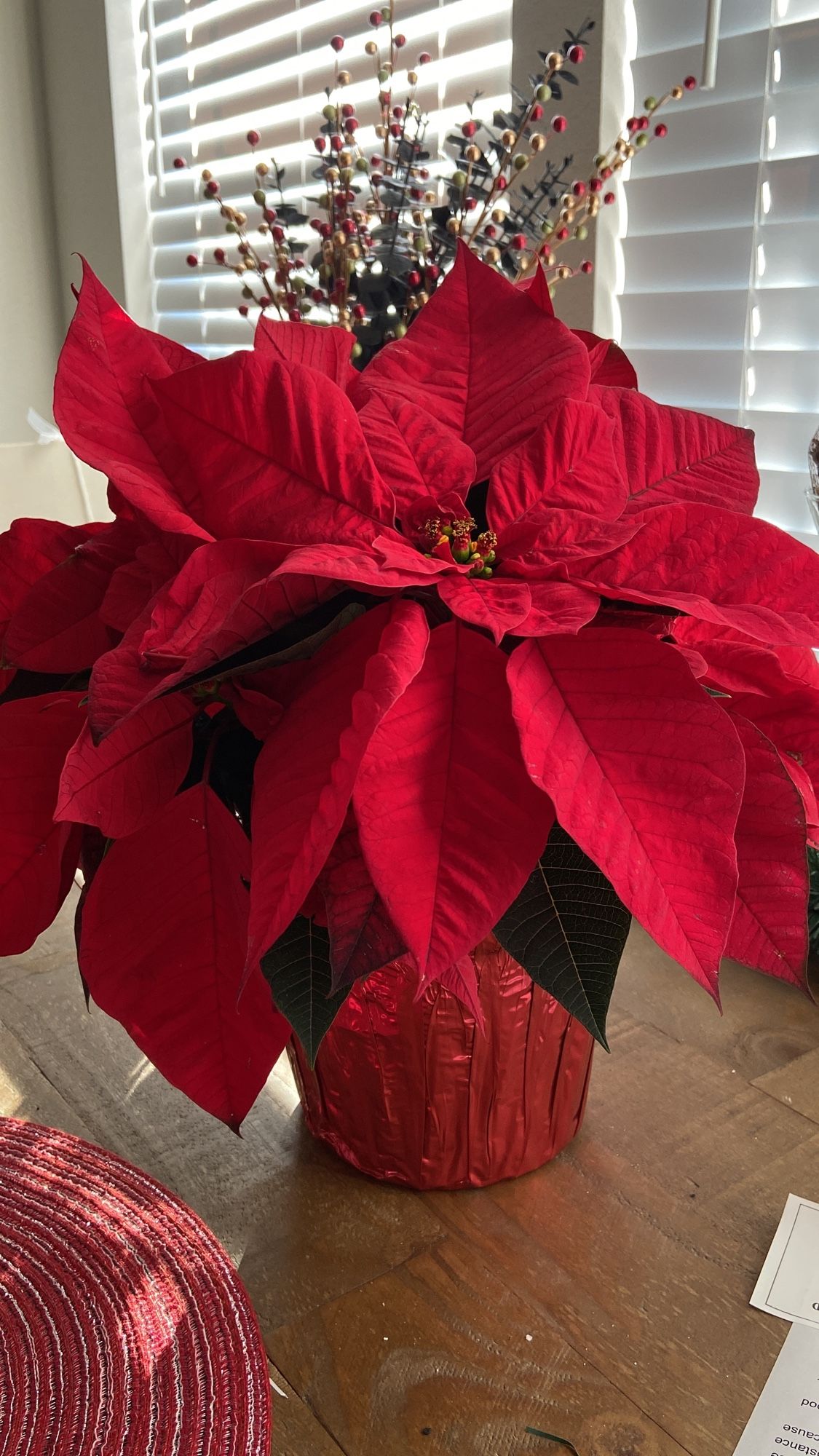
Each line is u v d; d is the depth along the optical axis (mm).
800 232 1003
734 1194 536
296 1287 484
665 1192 539
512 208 912
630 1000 711
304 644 367
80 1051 655
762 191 1021
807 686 426
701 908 335
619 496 417
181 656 344
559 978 398
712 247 1071
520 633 344
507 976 486
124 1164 506
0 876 419
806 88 965
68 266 2166
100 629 452
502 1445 408
